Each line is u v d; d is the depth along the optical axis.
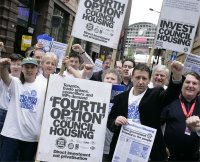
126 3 4.89
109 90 4.13
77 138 4.08
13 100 4.55
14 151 4.48
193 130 3.79
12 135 4.45
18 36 19.20
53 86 4.08
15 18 17.12
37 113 4.50
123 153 3.92
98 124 4.11
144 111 3.92
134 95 4.05
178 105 4.30
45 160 4.02
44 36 8.05
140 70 3.96
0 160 4.58
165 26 5.71
